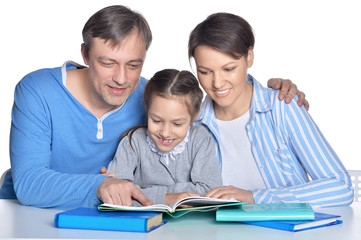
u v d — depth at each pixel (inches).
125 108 70.8
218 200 51.0
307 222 48.0
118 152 69.4
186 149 68.7
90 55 61.4
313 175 69.2
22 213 56.7
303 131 69.6
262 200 59.5
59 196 57.8
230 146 74.3
